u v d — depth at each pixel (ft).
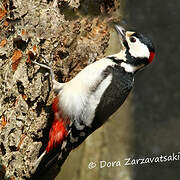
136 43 34.30
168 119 57.82
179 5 61.67
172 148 56.44
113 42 44.78
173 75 59.88
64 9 33.83
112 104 32.78
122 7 54.54
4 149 31.19
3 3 31.40
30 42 31.73
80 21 35.01
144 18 59.88
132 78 34.17
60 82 34.40
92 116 32.45
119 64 33.81
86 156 49.73
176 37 60.70
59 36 32.86
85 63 35.01
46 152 31.94
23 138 31.83
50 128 32.99
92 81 32.58
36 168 31.63
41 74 32.24
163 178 55.31
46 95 32.63
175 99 58.80
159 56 60.64
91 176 49.14
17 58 31.50
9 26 31.37
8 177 31.19
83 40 35.17
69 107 32.35
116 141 53.67
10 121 31.30
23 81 31.60
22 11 31.32
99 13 36.24
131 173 53.83
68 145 32.50
